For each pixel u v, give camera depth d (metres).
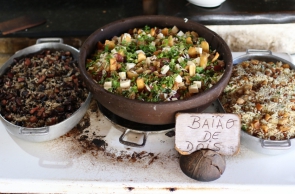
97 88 1.03
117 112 1.06
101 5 1.59
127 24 1.25
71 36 1.49
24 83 1.24
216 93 1.04
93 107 1.26
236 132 1.04
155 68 1.12
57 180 1.07
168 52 1.16
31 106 1.18
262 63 1.27
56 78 1.25
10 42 1.51
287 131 1.08
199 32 1.23
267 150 1.08
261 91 1.16
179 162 1.10
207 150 1.05
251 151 1.13
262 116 1.11
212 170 1.04
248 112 1.12
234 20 1.41
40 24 1.51
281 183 1.06
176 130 1.04
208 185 1.06
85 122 1.22
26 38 1.49
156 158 1.12
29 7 1.59
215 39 1.19
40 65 1.30
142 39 1.21
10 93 1.21
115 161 1.12
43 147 1.15
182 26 1.25
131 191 1.08
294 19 1.41
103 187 1.08
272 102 1.13
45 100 1.19
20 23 1.50
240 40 1.48
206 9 1.43
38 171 1.09
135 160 1.12
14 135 1.15
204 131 1.04
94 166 1.11
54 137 1.14
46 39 1.38
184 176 1.08
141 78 1.08
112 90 1.08
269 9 1.42
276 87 1.18
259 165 1.10
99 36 1.21
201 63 1.12
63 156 1.13
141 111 1.01
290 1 1.45
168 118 1.04
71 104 1.17
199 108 1.04
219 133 1.04
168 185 1.06
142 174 1.09
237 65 1.27
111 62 1.11
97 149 1.15
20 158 1.13
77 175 1.08
